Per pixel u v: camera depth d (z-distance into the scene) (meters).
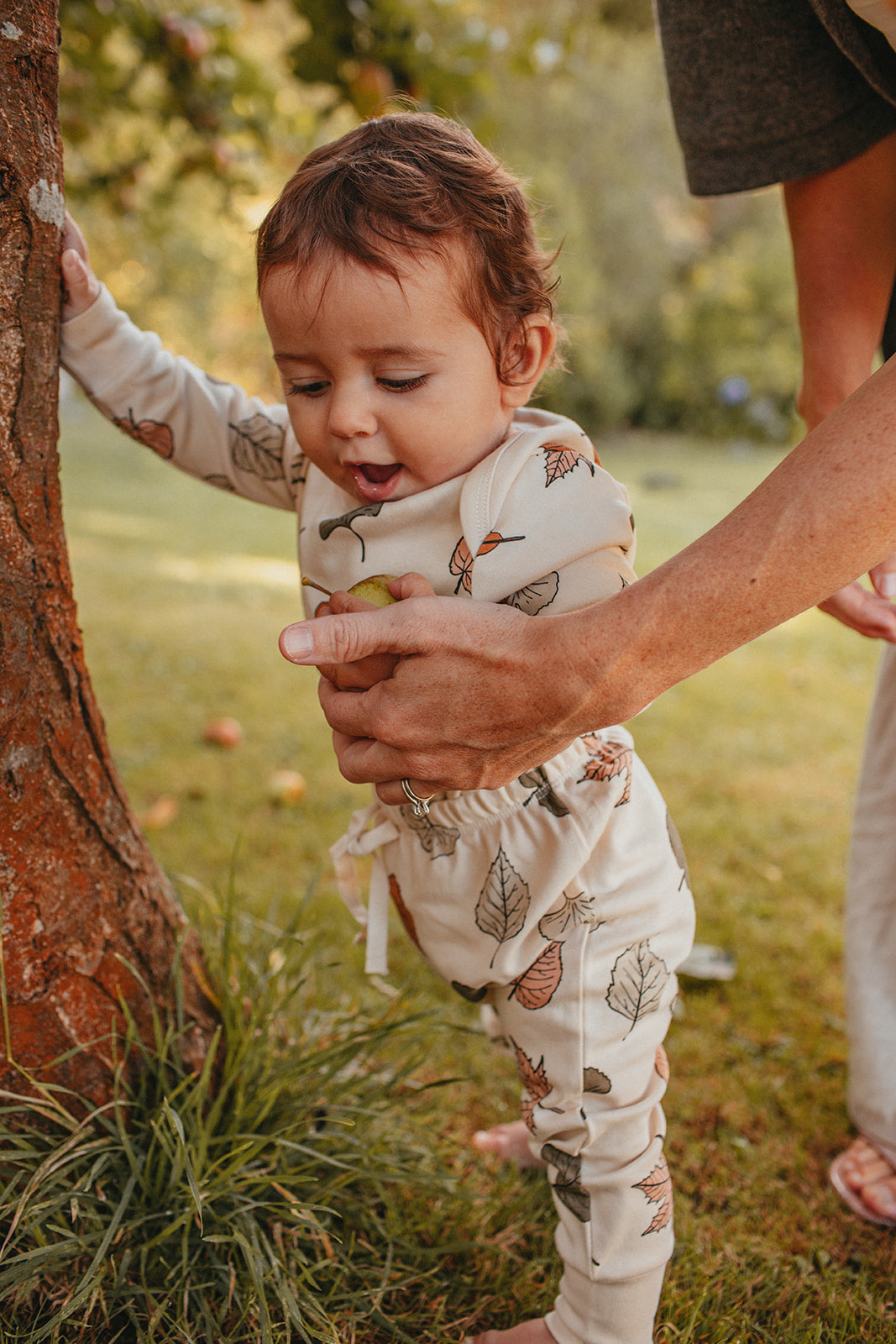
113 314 1.31
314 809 2.98
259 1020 1.55
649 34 15.71
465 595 1.12
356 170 1.04
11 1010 1.24
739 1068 1.91
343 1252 1.36
